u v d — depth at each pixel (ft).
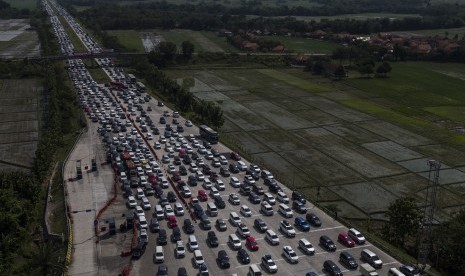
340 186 572.10
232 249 411.75
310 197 535.19
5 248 395.55
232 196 500.33
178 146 654.94
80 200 495.00
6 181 499.92
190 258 395.96
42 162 545.85
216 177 550.36
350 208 518.78
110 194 510.58
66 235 426.10
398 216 437.17
